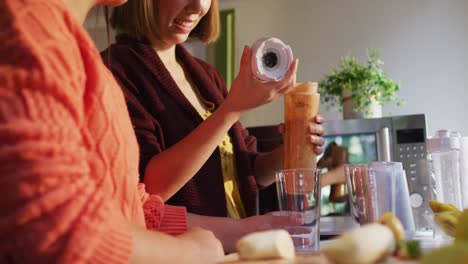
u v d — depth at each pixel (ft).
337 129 6.25
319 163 6.20
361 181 3.10
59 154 1.83
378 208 3.05
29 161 1.77
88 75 2.24
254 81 4.01
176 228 3.40
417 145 6.06
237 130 5.12
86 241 1.78
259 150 6.74
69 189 1.81
